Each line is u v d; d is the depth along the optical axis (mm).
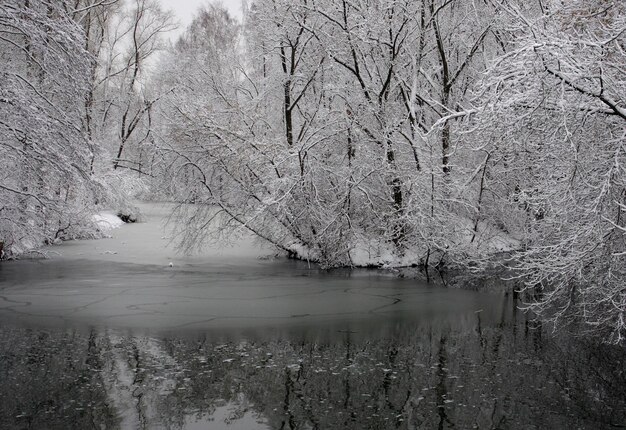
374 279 16891
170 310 12516
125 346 9750
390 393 7762
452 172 19516
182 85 20422
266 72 23828
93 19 34719
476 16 19812
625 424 6836
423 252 18969
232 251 22172
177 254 21312
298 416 6984
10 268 17922
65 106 18016
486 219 20734
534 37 8367
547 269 10398
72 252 21578
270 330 11008
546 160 10625
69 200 24562
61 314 11992
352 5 19344
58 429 6484
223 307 12914
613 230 9156
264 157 18875
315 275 17484
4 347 9570
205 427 6609
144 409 7086
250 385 7996
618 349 9906
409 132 19469
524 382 8219
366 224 19750
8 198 18141
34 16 16188
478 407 7301
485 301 13914
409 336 10688
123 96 36531
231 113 19922
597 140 9469
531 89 8516
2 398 7367
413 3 20094
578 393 7809
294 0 20047
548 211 11000
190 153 19391
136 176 33938
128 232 28297
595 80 8336
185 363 8898
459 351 9750
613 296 9773
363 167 18688
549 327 11422
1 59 17688
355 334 10805
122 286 15188
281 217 19141
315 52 21141
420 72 21219
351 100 19812
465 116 10273
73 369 8508
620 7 9375
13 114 16234
